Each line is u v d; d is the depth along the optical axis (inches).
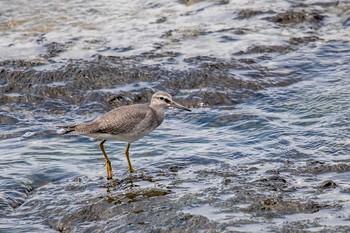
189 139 627.2
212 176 533.3
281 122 645.3
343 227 440.8
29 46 823.1
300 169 538.6
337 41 835.4
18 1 986.7
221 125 656.4
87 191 523.8
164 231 449.4
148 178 538.3
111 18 912.9
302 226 443.5
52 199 515.8
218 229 443.5
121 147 617.9
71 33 863.7
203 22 885.8
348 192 493.4
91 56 783.1
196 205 477.7
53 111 697.6
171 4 956.0
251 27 866.1
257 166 551.5
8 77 740.0
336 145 578.9
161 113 577.3
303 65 776.9
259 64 775.1
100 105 700.0
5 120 681.0
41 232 476.7
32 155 603.5
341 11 917.2
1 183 542.9
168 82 730.8
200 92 716.7
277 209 468.4
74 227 474.3
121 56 780.0
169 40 829.8
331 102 674.2
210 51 799.1
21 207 511.8
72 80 731.4
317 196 488.1
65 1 983.0
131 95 710.5
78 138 639.1
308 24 882.1
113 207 486.6
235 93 721.0
